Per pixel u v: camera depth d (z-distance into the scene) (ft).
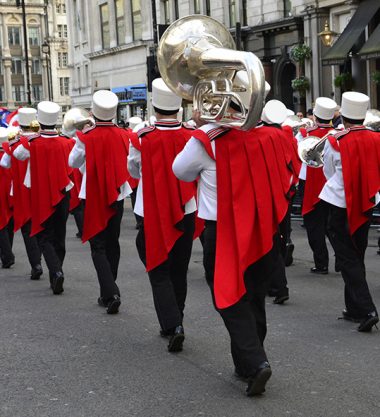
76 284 30.35
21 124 32.32
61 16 283.38
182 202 20.86
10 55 277.64
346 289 22.75
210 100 16.67
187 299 26.68
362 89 73.56
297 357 19.63
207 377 18.29
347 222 22.35
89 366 19.42
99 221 24.98
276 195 16.72
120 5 139.85
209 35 17.15
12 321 24.43
